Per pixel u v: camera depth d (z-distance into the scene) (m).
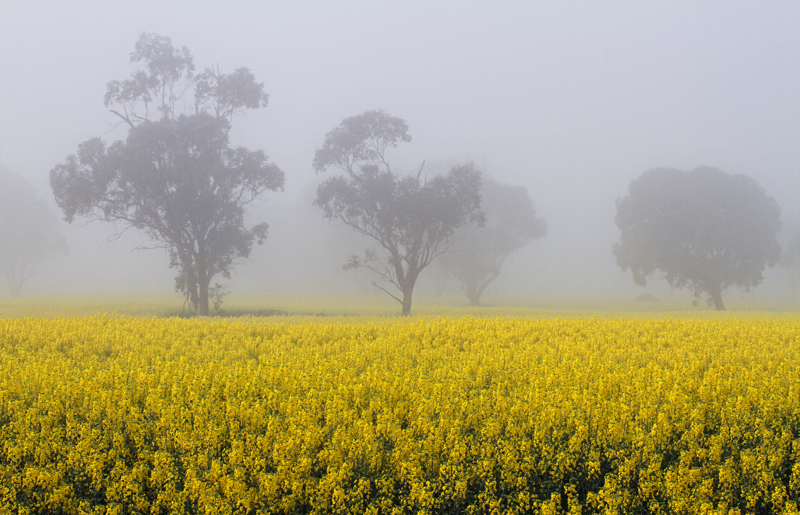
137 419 7.74
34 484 6.22
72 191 32.47
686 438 7.25
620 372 10.91
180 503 5.87
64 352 14.25
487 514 6.07
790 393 8.88
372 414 8.27
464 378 10.12
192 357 13.19
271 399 8.43
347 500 5.96
